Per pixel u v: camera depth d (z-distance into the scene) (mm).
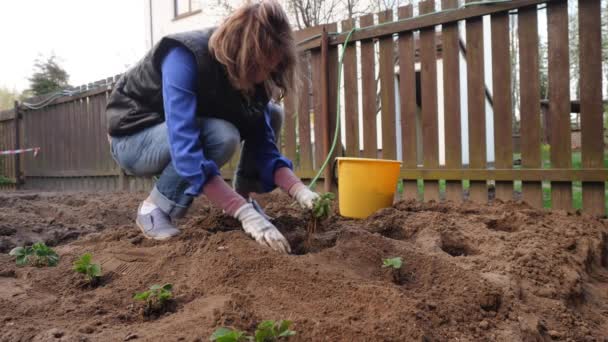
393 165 3150
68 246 2549
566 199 3316
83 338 1345
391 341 1315
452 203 3480
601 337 1617
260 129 2586
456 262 2074
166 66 2090
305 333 1354
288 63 2066
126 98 2402
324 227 2475
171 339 1318
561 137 3312
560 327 1630
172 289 1736
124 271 2004
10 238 2979
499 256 2145
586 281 2119
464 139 7859
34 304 1652
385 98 4082
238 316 1418
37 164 8156
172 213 2342
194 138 2031
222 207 2078
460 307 1586
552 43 3293
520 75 3438
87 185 7172
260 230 1992
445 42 3746
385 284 1708
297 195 2434
